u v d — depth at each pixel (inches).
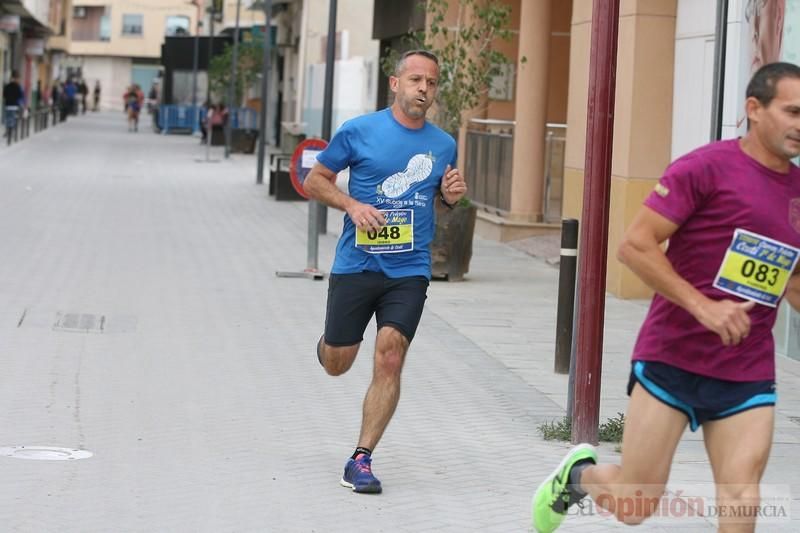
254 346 792.3
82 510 456.1
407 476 521.0
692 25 1021.8
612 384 725.3
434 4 1208.2
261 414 620.4
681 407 348.5
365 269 500.4
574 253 743.7
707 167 342.3
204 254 1227.2
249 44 3676.2
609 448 577.0
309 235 1111.6
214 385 679.7
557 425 609.3
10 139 2962.6
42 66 5438.0
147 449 546.9
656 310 352.2
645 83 1058.1
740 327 327.9
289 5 3737.7
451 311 965.8
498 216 1520.7
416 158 495.2
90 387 661.3
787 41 808.9
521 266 1264.8
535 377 736.3
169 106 4288.9
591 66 557.9
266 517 456.8
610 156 560.7
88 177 2165.4
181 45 4549.7
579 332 572.4
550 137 1472.7
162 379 688.4
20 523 437.1
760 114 340.2
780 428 633.0
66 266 1098.7
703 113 1005.2
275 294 1005.8
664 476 354.3
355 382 701.3
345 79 2970.0
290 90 3777.1
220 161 2888.8
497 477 524.4
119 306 912.3
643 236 341.4
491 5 1191.6
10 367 698.8
